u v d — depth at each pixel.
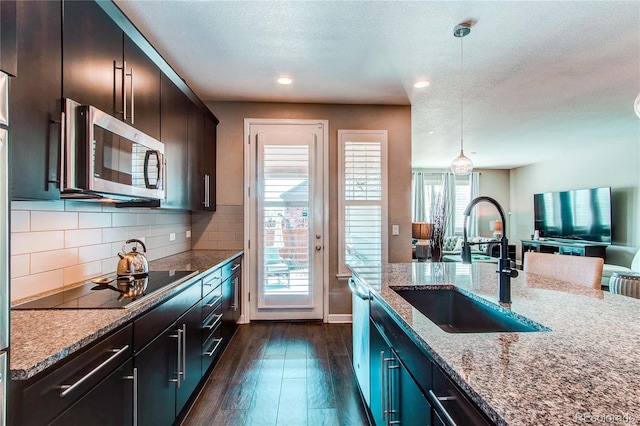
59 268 1.77
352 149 3.82
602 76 3.10
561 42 2.49
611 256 6.07
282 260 3.75
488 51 2.62
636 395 0.68
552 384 0.73
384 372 1.54
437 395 0.95
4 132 0.80
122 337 1.32
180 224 3.48
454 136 5.48
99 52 1.61
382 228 3.82
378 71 2.98
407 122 3.89
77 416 1.07
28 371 0.86
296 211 3.76
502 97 3.65
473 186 9.09
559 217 7.05
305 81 3.20
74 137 1.37
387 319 1.50
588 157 6.60
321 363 2.74
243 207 3.76
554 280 1.86
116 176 1.60
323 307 3.78
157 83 2.24
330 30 2.32
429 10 2.09
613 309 1.30
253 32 2.34
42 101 1.25
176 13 2.12
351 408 2.12
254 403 2.18
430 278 2.01
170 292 1.72
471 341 0.98
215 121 3.66
